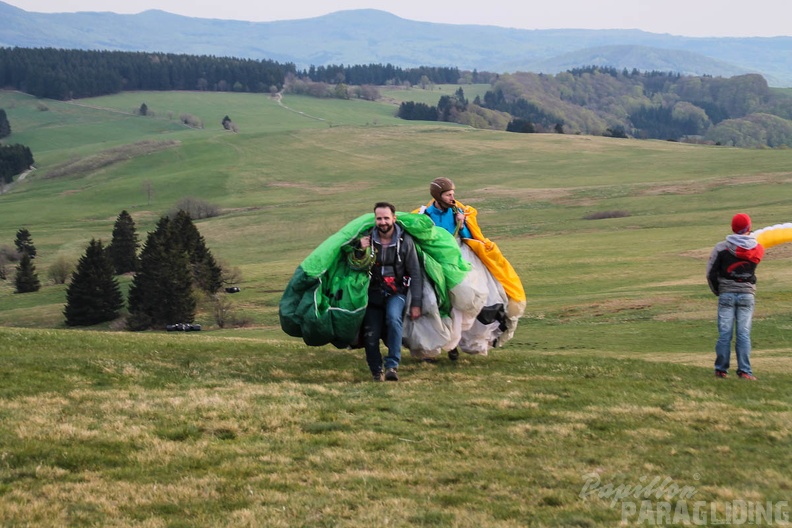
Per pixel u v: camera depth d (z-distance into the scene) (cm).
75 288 8481
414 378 1316
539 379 1303
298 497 730
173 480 775
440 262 1334
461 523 670
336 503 716
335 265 1280
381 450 884
